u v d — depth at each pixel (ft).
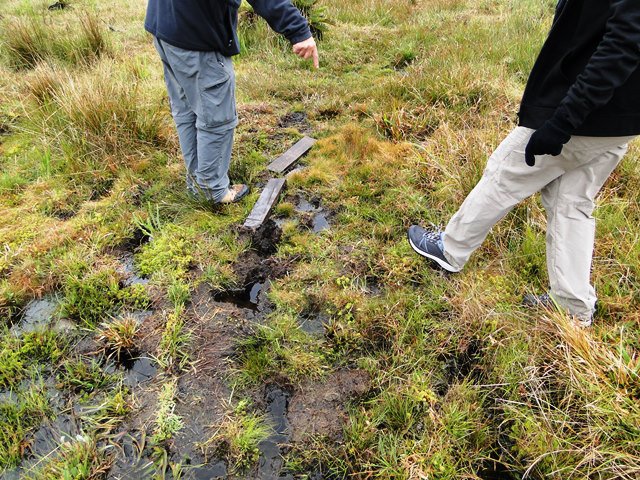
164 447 6.32
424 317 7.95
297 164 12.15
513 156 6.44
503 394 6.81
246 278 8.85
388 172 11.33
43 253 9.19
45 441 6.43
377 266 8.98
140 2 25.72
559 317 6.95
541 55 5.74
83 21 17.80
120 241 9.60
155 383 7.10
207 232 9.78
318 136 13.30
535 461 5.83
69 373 7.11
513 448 6.24
